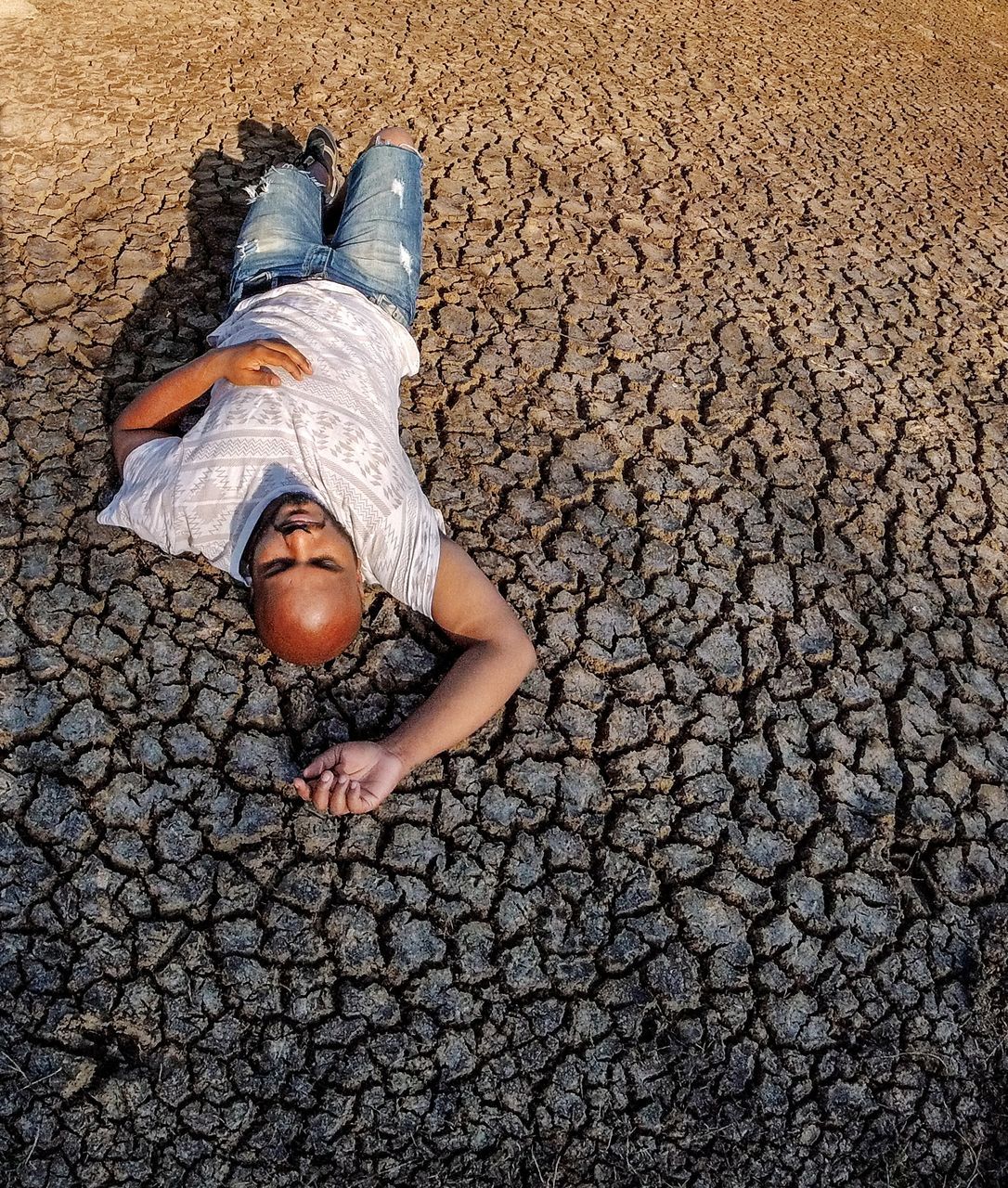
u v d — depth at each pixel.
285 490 1.89
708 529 2.54
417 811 2.01
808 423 2.85
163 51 3.88
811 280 3.36
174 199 3.13
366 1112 1.74
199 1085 1.72
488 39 4.43
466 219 3.28
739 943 1.96
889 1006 1.94
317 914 1.88
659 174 3.72
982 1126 1.88
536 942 1.91
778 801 2.12
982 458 2.87
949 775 2.22
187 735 2.03
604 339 2.97
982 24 5.98
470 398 2.72
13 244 2.89
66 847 1.88
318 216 2.67
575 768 2.11
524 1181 1.74
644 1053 1.85
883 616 2.45
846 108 4.56
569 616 2.32
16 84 3.56
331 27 4.25
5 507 2.29
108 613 2.15
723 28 5.10
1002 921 2.06
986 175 4.24
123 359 2.64
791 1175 1.80
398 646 2.20
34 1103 1.68
